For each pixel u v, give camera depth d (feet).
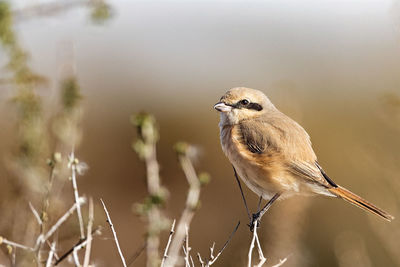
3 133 31.78
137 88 70.54
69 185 30.96
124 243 49.67
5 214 28.48
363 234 47.57
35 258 19.44
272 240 34.53
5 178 29.27
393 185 38.01
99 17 32.04
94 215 27.61
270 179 29.12
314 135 59.77
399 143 40.65
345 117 62.39
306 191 29.81
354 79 71.77
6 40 29.22
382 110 38.11
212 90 75.10
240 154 29.58
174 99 70.03
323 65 78.33
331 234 48.26
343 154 56.49
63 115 29.37
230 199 56.49
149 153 25.16
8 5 29.17
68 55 30.55
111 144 59.98
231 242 52.31
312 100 67.67
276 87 41.93
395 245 36.58
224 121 31.65
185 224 22.49
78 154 55.11
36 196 28.66
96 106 64.54
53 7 30.42
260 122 30.45
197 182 25.08
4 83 29.66
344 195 29.66
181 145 25.27
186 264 21.15
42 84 30.78
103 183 57.11
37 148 29.55
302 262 35.09
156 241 23.43
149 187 24.75
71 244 27.68
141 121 25.40
